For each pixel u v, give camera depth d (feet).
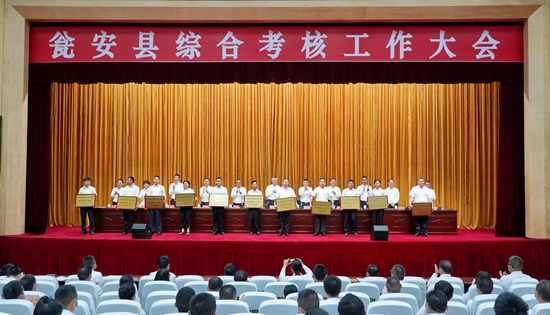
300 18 32.04
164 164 44.83
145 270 30.09
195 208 35.27
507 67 33.09
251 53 32.73
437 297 12.01
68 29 33.19
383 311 13.38
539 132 31.91
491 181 42.93
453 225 35.58
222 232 34.22
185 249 30.12
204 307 10.72
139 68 34.04
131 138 45.09
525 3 31.30
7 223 32.63
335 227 35.29
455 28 32.40
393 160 44.09
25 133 33.73
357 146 44.34
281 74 33.76
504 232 33.22
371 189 39.91
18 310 13.39
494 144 42.96
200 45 32.83
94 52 32.96
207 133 44.75
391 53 32.42
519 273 21.27
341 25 32.65
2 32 32.73
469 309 15.51
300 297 11.72
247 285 17.62
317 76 33.68
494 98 43.16
